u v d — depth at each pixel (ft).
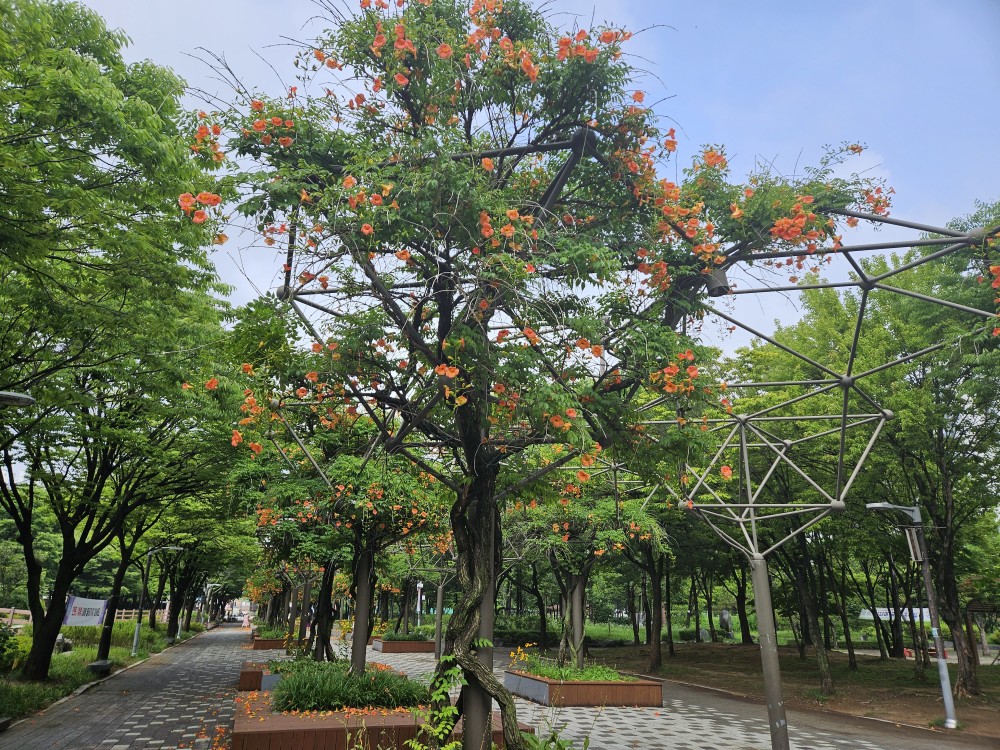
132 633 93.50
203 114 16.96
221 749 29.30
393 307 17.07
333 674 32.99
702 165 20.61
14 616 98.78
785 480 58.23
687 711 47.93
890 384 49.62
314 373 17.28
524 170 21.30
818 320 54.90
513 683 54.54
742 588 108.27
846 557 67.00
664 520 69.56
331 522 39.37
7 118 20.80
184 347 35.45
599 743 34.32
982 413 49.03
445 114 18.45
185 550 83.35
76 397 32.96
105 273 27.48
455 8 19.34
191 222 26.66
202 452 46.47
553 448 29.96
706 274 19.11
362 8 17.85
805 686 65.67
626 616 183.83
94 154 23.16
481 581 17.10
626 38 17.74
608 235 19.92
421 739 24.84
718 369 64.54
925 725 45.55
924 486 53.93
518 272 14.82
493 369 15.71
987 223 44.50
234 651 93.91
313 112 17.62
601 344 17.71
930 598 47.88
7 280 28.63
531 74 17.29
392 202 15.31
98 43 25.48
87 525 48.49
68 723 35.86
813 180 20.06
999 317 19.08
